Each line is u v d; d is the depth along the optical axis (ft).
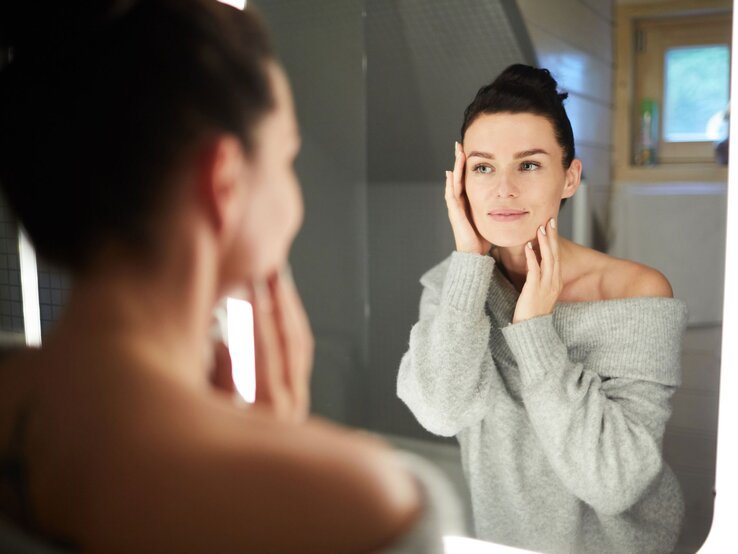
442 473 2.93
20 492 1.28
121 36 1.37
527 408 2.65
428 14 2.82
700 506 2.58
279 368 2.93
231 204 1.47
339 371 3.11
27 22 1.39
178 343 1.33
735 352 2.47
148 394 1.24
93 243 1.36
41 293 3.32
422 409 2.90
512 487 2.81
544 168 2.67
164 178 1.37
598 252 2.62
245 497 1.17
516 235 2.72
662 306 2.55
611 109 2.59
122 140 1.36
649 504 2.64
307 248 3.13
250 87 1.49
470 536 2.92
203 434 1.20
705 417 2.53
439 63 2.81
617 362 2.61
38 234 1.40
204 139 1.42
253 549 1.16
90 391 1.26
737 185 2.42
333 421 3.13
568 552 2.76
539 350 2.60
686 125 2.49
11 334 3.41
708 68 2.45
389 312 3.01
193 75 1.41
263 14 3.09
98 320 1.31
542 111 2.65
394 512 1.15
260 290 2.82
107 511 1.22
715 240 2.47
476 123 2.77
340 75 3.01
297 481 1.16
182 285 1.37
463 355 2.74
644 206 2.56
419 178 2.91
